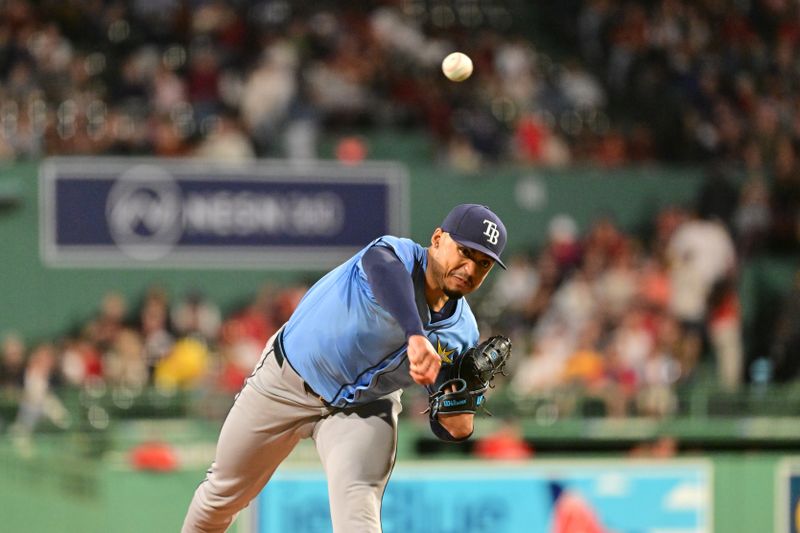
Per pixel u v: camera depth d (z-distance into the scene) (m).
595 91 63.69
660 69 64.88
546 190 56.53
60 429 40.47
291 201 53.53
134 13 58.78
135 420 40.72
